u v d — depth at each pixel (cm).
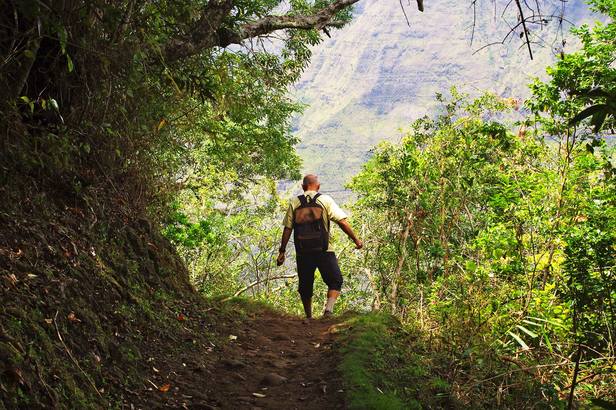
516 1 346
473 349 521
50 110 506
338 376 480
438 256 911
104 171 565
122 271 520
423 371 517
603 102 287
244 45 807
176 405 411
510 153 1125
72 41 486
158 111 667
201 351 521
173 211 995
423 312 707
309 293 773
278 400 458
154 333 490
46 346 344
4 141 446
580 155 1020
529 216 948
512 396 509
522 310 681
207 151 1543
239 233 1555
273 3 1218
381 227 1223
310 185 774
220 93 729
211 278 1278
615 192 965
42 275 402
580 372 647
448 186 980
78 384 354
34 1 397
